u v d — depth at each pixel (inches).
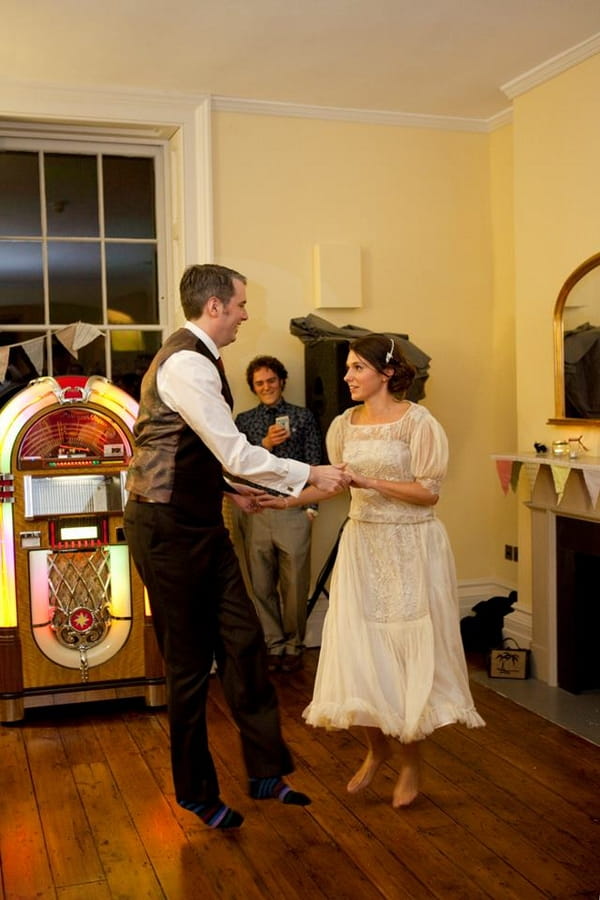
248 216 188.5
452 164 202.2
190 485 108.3
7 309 184.1
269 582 182.4
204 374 105.7
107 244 189.2
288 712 159.9
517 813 120.5
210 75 171.9
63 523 157.2
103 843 114.1
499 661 176.4
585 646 167.3
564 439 171.8
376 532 118.5
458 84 179.8
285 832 116.1
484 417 209.2
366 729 123.6
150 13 142.9
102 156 187.5
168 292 192.4
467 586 210.1
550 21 149.8
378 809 122.1
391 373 119.5
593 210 162.6
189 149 182.2
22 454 155.7
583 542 162.9
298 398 194.1
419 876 105.2
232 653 111.4
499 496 209.2
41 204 184.2
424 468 116.1
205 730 113.3
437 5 142.1
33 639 157.2
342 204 194.7
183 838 115.1
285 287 191.9
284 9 142.3
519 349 185.0
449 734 148.6
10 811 123.3
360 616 117.2
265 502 119.4
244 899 101.2
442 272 203.2
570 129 166.7
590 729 149.9
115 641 160.9
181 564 108.3
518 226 183.2
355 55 162.9
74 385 156.6
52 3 138.4
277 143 189.6
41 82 172.6
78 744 147.6
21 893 103.0
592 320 161.9
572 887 102.5
